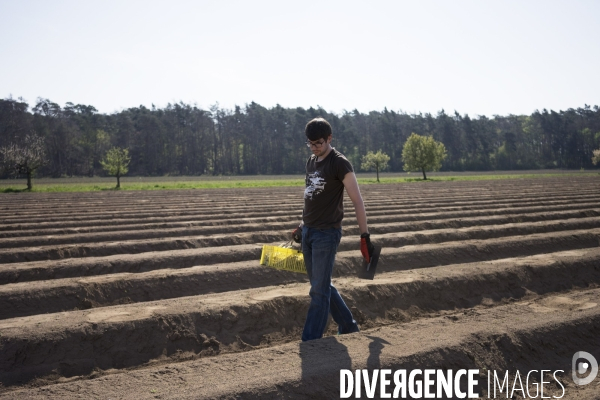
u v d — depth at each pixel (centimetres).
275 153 9375
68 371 404
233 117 9781
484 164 9950
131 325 451
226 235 1022
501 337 392
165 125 9256
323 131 373
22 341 414
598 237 937
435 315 559
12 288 575
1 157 4041
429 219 1359
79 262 740
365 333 408
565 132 10594
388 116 11488
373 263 378
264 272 683
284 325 506
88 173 8319
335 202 385
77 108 10444
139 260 759
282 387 308
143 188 3684
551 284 650
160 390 306
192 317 476
